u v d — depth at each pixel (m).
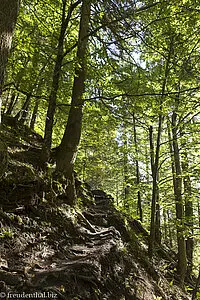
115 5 6.88
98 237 6.84
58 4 8.48
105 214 8.86
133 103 7.30
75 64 7.31
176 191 11.07
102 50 7.44
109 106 7.42
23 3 8.04
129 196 15.71
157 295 7.11
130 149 13.29
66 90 8.59
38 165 7.30
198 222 9.98
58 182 7.19
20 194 5.73
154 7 7.61
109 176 21.31
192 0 7.39
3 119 10.86
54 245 5.41
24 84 7.28
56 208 6.50
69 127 8.04
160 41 8.77
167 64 8.74
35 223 5.57
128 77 7.49
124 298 5.29
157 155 9.89
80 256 5.40
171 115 10.99
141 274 7.12
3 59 3.48
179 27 8.52
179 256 10.46
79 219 7.23
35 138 11.94
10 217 5.11
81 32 8.17
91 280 4.65
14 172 6.08
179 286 9.48
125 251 7.19
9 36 3.54
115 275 5.69
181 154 11.76
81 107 8.20
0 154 3.65
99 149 16.05
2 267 3.90
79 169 16.09
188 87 9.13
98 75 7.58
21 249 4.64
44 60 8.57
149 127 10.88
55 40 8.25
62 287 4.00
